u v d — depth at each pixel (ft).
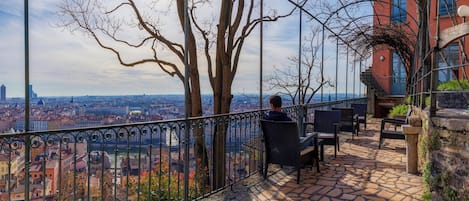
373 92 45.24
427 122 12.01
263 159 14.69
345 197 11.38
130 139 8.87
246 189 12.35
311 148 14.53
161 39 25.93
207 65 26.20
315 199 11.22
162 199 12.29
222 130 12.69
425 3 19.38
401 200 11.08
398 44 36.47
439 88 21.30
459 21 25.63
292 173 14.49
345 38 35.70
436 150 11.06
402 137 19.72
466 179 9.65
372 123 36.04
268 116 13.53
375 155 18.48
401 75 47.42
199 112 24.30
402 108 30.81
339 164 16.22
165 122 9.92
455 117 10.82
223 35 24.09
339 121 19.35
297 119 19.93
